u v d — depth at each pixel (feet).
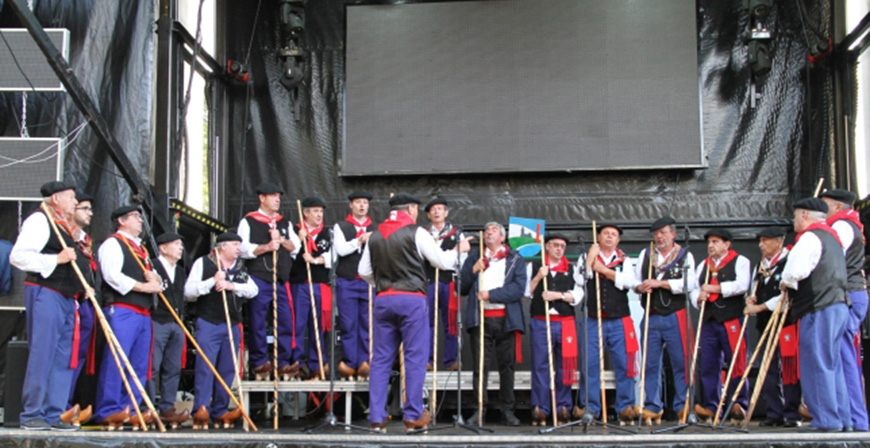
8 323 23.16
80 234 19.80
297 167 28.09
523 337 26.48
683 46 27.02
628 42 27.20
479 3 27.73
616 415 24.61
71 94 21.13
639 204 27.07
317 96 28.37
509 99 27.40
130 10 24.50
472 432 18.51
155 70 24.61
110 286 19.51
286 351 22.24
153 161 24.23
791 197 26.78
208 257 21.20
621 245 26.99
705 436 16.49
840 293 18.11
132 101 24.13
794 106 27.09
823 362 17.95
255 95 28.53
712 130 27.27
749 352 24.66
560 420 21.70
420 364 18.04
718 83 27.43
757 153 27.04
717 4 27.76
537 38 27.48
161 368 21.75
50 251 18.54
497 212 27.37
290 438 16.76
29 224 18.37
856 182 26.18
